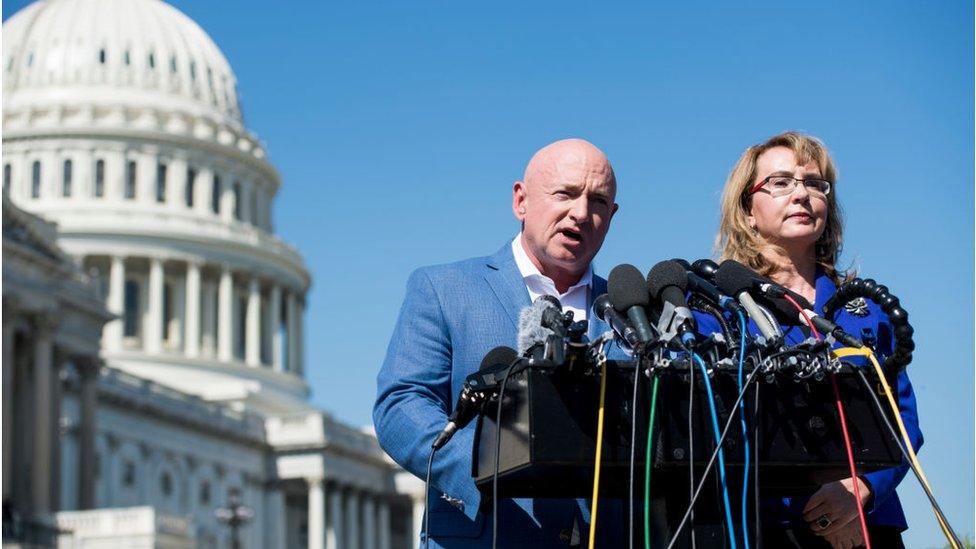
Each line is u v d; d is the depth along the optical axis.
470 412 6.20
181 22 136.88
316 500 114.12
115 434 95.19
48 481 74.75
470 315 7.30
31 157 123.62
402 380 7.10
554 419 5.55
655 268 6.18
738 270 6.36
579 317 7.46
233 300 128.50
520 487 6.21
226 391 120.06
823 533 6.52
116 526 73.12
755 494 5.64
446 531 6.86
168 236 122.06
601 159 7.17
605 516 6.89
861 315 7.07
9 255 72.44
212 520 105.88
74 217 120.50
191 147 127.06
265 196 136.50
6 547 63.84
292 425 115.00
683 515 5.91
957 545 5.51
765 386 5.77
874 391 5.95
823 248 7.69
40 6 133.00
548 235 7.15
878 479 6.50
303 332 137.38
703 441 5.66
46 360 76.00
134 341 120.50
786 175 7.35
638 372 5.63
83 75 127.06
